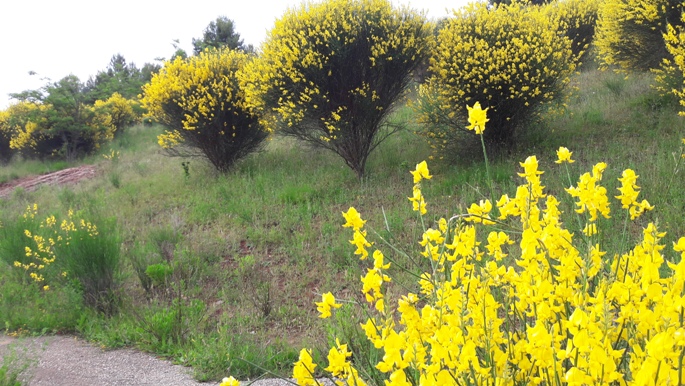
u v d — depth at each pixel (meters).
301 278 6.00
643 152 6.84
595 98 9.70
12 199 13.48
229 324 5.15
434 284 1.76
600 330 1.29
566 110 9.07
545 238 1.70
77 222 7.65
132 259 6.55
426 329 1.58
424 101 8.30
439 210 6.66
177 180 11.19
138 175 12.84
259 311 5.27
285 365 4.25
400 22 8.38
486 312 1.72
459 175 7.45
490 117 7.86
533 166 1.99
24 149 20.19
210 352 4.39
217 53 11.66
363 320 4.15
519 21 8.02
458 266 1.82
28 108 20.39
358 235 1.94
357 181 8.47
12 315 5.93
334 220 7.21
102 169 15.33
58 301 6.15
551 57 7.82
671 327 1.25
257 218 7.98
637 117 8.18
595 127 8.26
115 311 5.84
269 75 8.35
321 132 8.83
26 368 4.13
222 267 6.64
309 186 8.52
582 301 1.55
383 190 7.81
